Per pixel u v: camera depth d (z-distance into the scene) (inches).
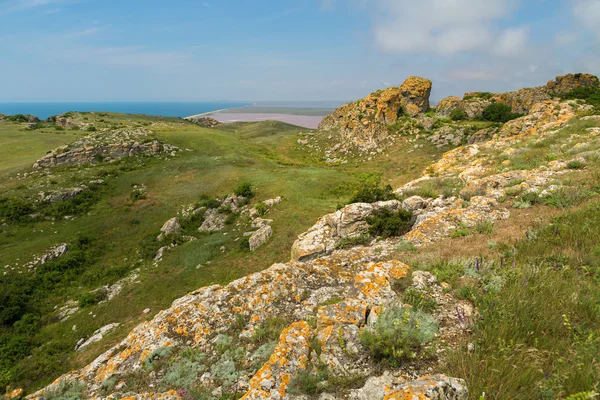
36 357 763.4
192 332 284.8
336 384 172.9
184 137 3100.4
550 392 134.2
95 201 1850.4
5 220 1537.9
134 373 249.9
